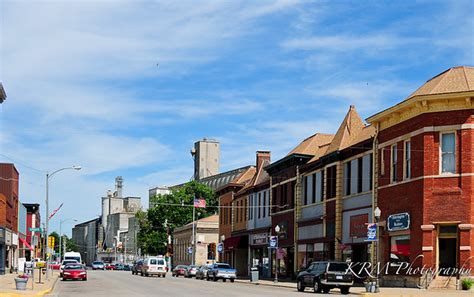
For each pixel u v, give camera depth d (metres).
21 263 73.69
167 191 157.75
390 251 44.41
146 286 47.66
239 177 88.31
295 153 61.03
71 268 59.31
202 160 136.38
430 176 40.06
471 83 40.06
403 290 37.72
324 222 54.78
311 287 41.97
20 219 93.69
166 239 117.06
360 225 48.72
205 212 118.25
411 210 41.53
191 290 41.66
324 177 55.72
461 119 39.41
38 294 35.12
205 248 100.69
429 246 39.66
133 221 168.50
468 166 38.94
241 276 79.88
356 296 36.19
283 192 66.19
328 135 63.84
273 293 38.69
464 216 38.72
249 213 77.75
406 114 42.84
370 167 47.91
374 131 48.09
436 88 40.84
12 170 79.00
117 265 135.88
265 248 71.75
